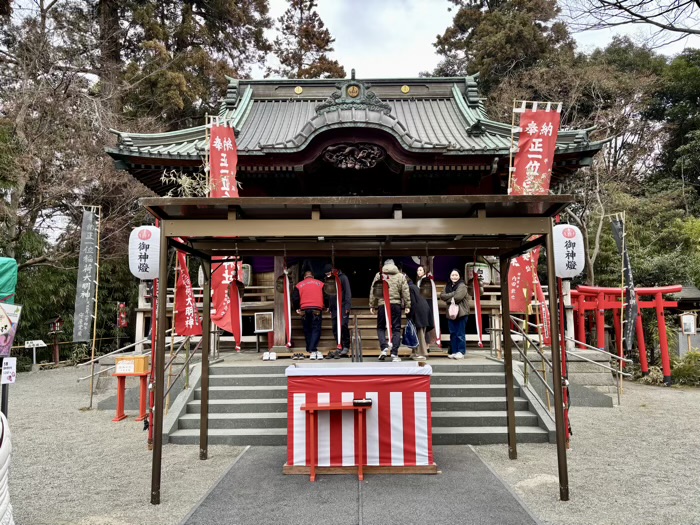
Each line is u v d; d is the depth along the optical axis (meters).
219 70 23.83
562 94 21.67
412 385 5.20
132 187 17.91
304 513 4.07
